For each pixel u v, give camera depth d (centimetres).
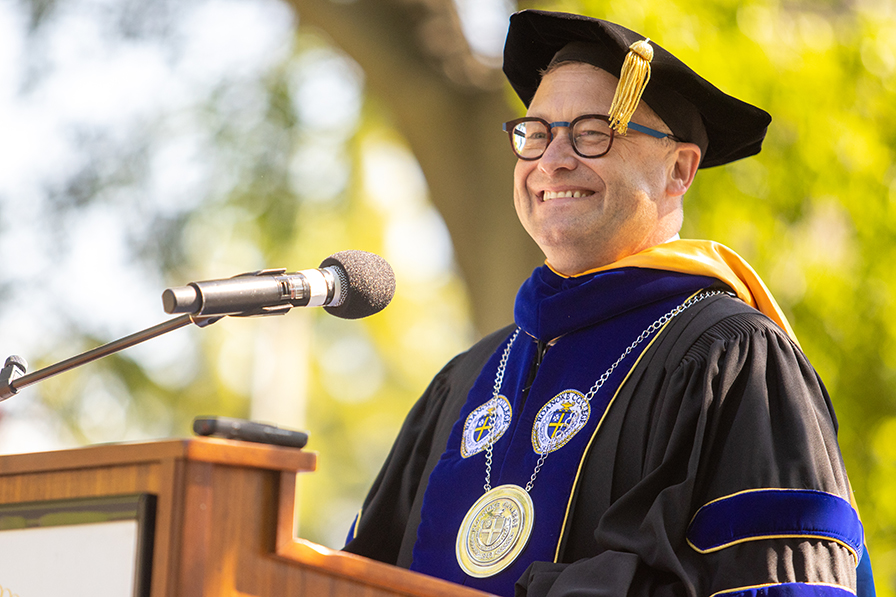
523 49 877
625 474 686
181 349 5912
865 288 2092
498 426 763
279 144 3183
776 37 1886
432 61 2219
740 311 718
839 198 2002
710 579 602
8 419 3173
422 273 6512
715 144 859
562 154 788
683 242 798
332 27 2252
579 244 791
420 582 459
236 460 424
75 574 432
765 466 623
